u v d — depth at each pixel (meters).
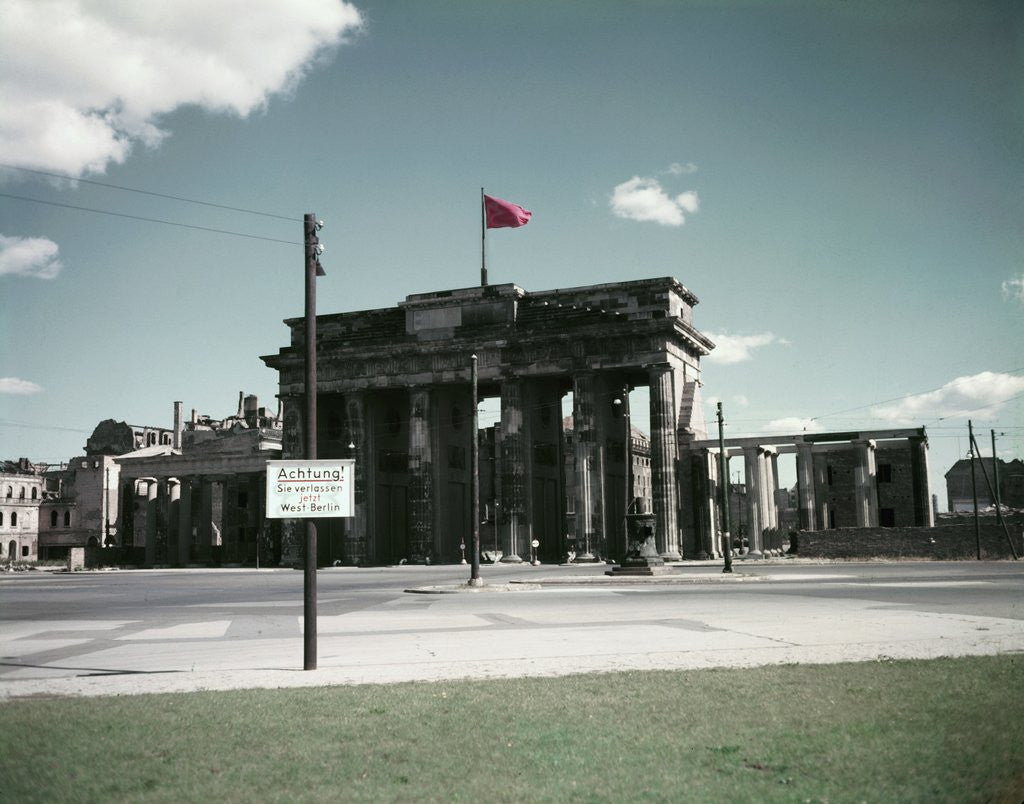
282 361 107.12
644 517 53.94
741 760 9.57
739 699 12.48
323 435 110.00
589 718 11.55
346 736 10.84
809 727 10.81
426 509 99.25
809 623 22.67
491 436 114.62
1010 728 10.55
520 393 96.44
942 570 54.16
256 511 125.31
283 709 12.42
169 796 8.63
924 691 12.67
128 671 16.95
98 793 8.73
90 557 121.12
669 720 11.34
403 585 51.84
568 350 94.50
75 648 20.95
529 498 96.12
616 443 100.94
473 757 9.89
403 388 102.00
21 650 20.69
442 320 100.75
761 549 92.56
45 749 10.33
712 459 97.19
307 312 18.45
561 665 16.41
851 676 14.07
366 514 103.12
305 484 17.20
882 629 20.98
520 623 24.86
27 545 154.25
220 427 162.62
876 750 9.76
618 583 47.03
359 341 103.81
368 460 104.00
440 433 103.44
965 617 23.11
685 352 98.75
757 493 93.44
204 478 122.12
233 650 20.03
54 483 166.25
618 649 18.55
